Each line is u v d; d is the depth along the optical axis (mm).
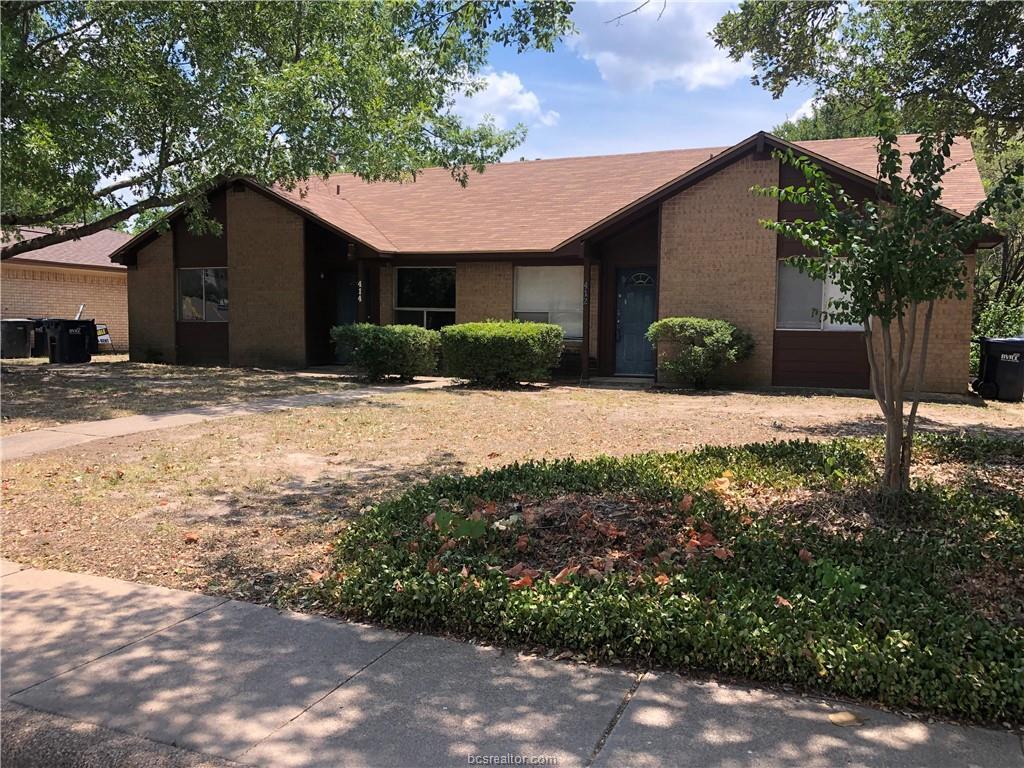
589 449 8250
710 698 3164
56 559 5004
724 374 14422
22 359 21578
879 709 3064
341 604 4137
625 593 3775
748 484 5863
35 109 11234
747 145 13758
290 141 13422
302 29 14266
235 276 18938
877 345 13555
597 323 16422
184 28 13250
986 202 4867
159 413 11000
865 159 15070
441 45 8023
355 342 15164
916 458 6645
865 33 9312
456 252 16734
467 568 4199
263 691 3293
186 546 5203
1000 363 12859
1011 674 3018
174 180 15070
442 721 3023
